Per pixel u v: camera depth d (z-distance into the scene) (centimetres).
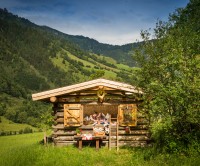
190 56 1242
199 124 1216
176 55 1198
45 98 1733
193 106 1152
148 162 1173
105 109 2422
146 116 1387
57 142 1714
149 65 1260
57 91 1670
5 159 1385
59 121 1736
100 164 1270
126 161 1247
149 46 1279
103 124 1748
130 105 1669
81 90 1722
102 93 1678
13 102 15850
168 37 1258
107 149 1569
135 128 1692
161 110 1199
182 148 1242
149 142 1647
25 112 13500
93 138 1545
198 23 1745
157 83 1213
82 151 1508
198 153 1173
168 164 1109
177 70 1214
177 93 1134
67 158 1354
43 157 1368
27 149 1583
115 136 1673
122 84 1639
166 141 1332
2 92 17175
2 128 11494
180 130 1297
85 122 1820
